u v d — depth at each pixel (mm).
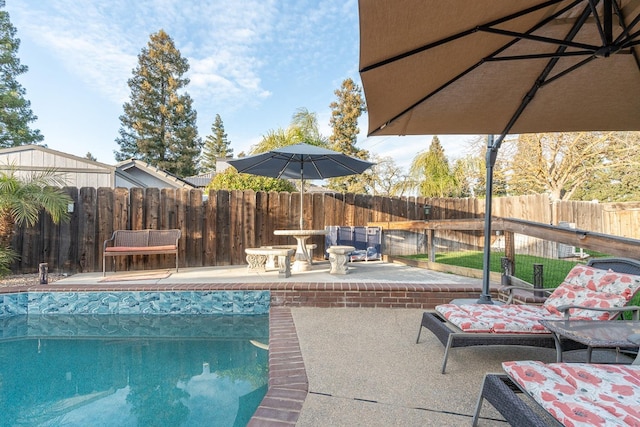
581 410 1336
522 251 7797
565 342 2375
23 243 5859
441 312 2803
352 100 22688
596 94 2600
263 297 4672
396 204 8680
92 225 6188
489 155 3285
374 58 1735
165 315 4621
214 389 2727
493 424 1865
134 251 5746
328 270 6277
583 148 10609
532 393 1503
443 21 1587
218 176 8852
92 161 10516
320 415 1936
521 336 2416
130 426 2201
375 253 7586
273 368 2543
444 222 5867
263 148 10102
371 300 4535
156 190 6582
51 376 2949
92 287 4648
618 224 8297
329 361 2707
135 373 3018
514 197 8258
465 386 2309
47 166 9992
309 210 7883
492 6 1593
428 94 2391
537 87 2455
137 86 26203
